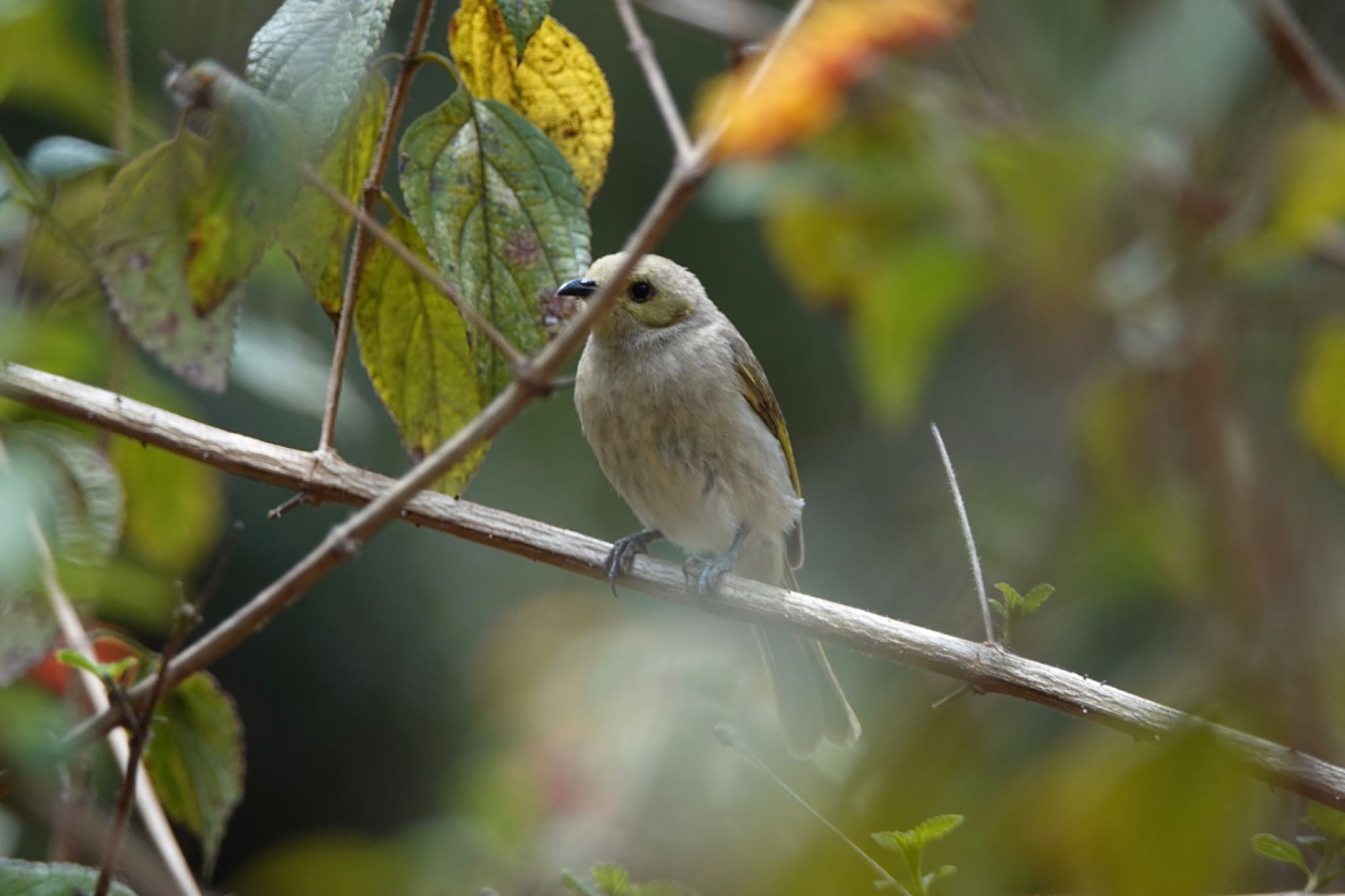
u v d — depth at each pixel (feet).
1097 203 25.94
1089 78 29.86
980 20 29.96
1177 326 31.14
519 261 21.75
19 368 20.99
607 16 46.19
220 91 18.11
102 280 19.13
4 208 23.77
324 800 47.09
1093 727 21.34
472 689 43.09
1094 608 29.60
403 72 21.08
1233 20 29.01
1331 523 31.40
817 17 22.90
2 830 23.63
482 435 17.85
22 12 21.88
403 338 22.53
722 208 29.25
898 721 23.21
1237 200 31.37
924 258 27.58
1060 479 34.53
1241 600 25.96
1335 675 19.35
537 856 28.86
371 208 21.20
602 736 30.50
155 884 22.27
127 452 26.66
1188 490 30.14
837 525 46.60
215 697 22.36
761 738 30.78
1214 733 15.08
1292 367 34.12
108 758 25.89
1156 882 15.03
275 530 46.09
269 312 30.17
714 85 28.50
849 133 28.53
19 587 19.53
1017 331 34.09
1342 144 26.84
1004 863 17.31
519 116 21.71
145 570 27.48
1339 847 18.79
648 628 34.30
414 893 29.40
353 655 46.91
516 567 47.37
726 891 23.07
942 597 38.86
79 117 24.88
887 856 19.95
